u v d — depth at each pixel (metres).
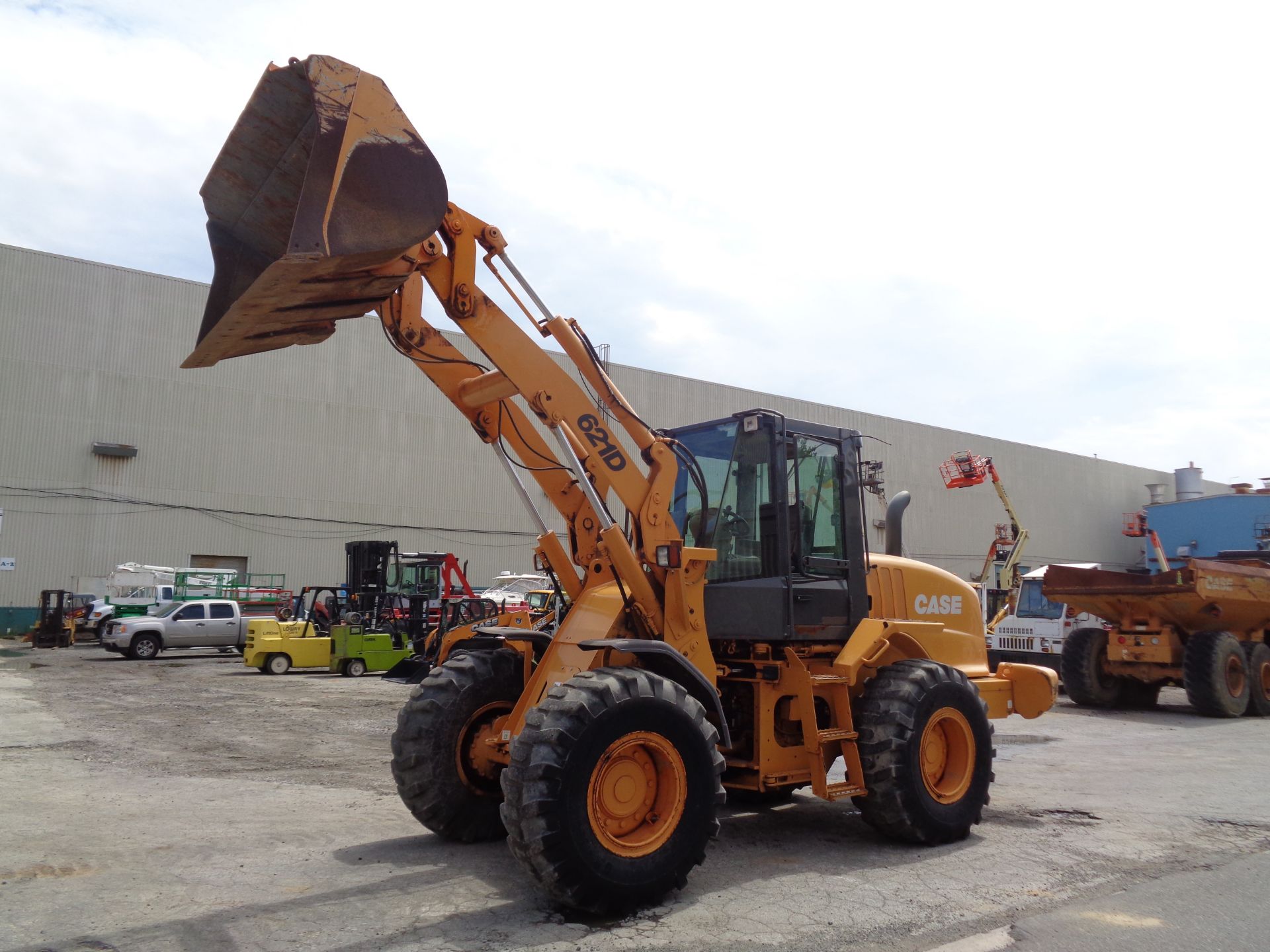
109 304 33.31
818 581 6.18
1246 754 9.91
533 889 4.88
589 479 5.59
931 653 6.91
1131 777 8.41
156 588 30.48
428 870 5.21
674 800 4.67
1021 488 54.47
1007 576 26.98
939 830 5.85
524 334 5.22
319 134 4.06
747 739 6.00
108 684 17.78
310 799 7.25
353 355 37.47
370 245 4.08
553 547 5.90
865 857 5.62
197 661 24.34
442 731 5.78
